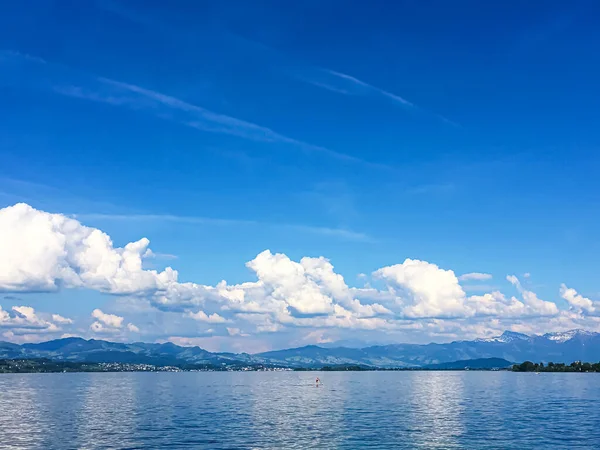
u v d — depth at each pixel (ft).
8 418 427.33
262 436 330.34
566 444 303.27
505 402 587.27
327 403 579.89
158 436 329.93
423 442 309.63
